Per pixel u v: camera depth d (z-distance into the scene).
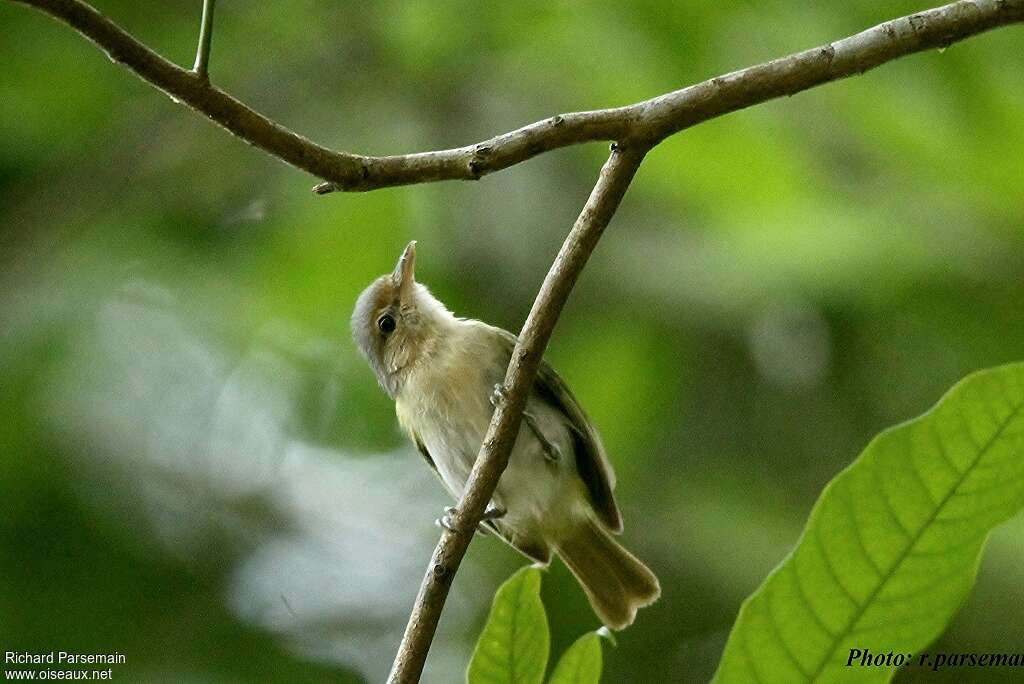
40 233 12.69
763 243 11.18
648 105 5.08
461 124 11.94
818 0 9.30
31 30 11.55
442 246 12.56
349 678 11.69
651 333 12.59
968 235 11.09
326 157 4.79
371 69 11.88
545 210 12.65
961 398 3.33
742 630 3.45
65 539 12.21
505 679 3.85
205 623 11.86
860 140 10.85
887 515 3.39
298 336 13.02
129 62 4.47
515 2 10.28
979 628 10.69
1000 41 9.62
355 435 13.13
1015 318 11.54
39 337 12.70
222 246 12.97
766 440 12.62
